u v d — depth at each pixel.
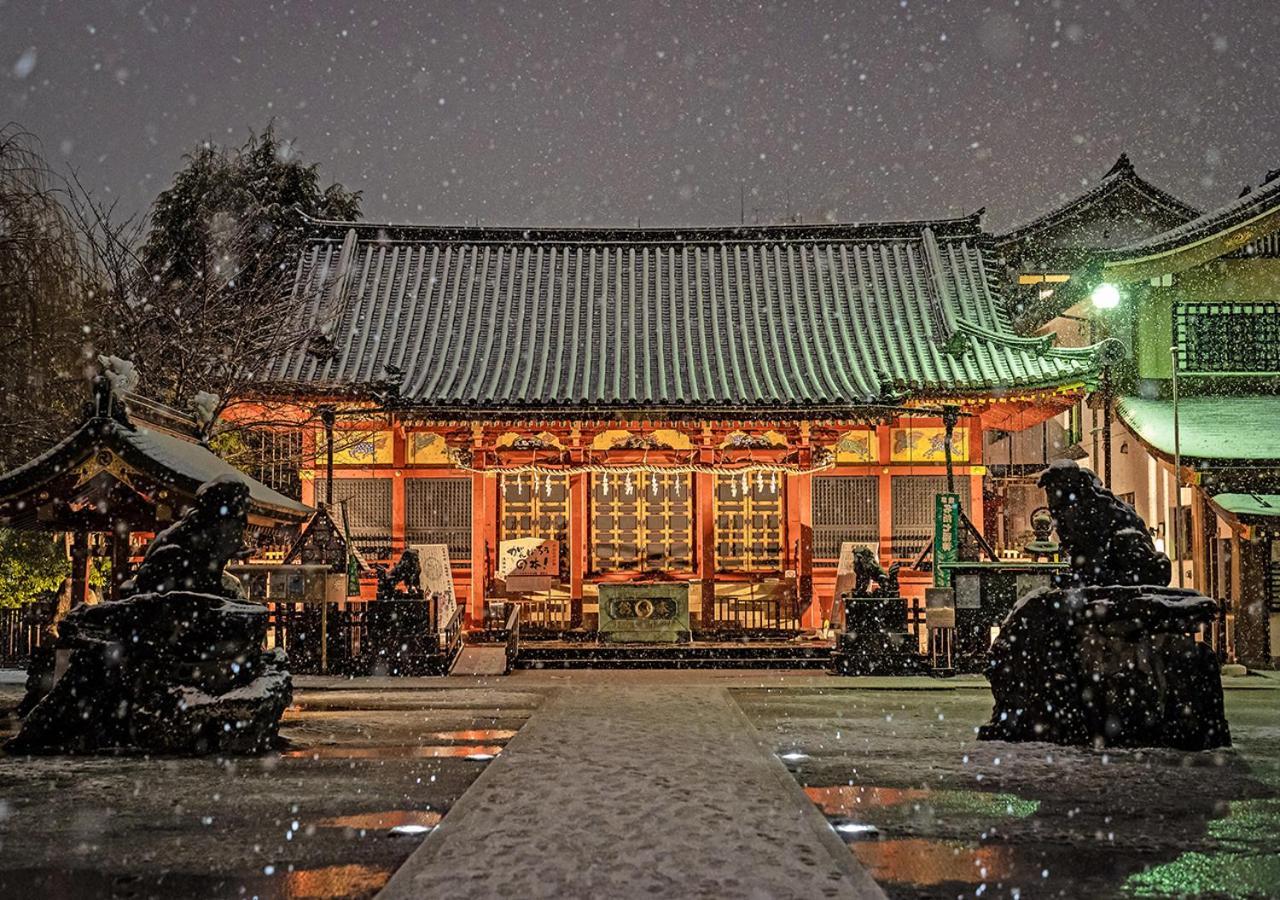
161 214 38.59
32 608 23.66
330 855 8.98
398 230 35.81
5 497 16.27
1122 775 12.43
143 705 13.74
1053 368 30.05
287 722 16.41
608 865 8.44
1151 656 14.41
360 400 29.08
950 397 29.59
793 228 36.22
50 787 11.58
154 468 16.12
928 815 10.48
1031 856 9.05
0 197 23.28
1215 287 31.08
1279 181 29.27
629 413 28.97
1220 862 8.88
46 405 24.69
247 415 30.70
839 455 30.88
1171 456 26.56
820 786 11.84
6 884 8.21
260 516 18.86
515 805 10.44
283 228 35.75
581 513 30.64
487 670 22.97
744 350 32.25
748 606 30.66
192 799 11.04
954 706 18.53
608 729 15.23
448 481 30.69
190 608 13.86
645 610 26.67
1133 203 35.81
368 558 30.39
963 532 24.36
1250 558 25.41
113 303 28.25
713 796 10.85
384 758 13.34
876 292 34.22
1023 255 35.88
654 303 34.00
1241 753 13.87
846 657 23.27
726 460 30.47
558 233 35.94
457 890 7.81
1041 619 14.88
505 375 31.06
